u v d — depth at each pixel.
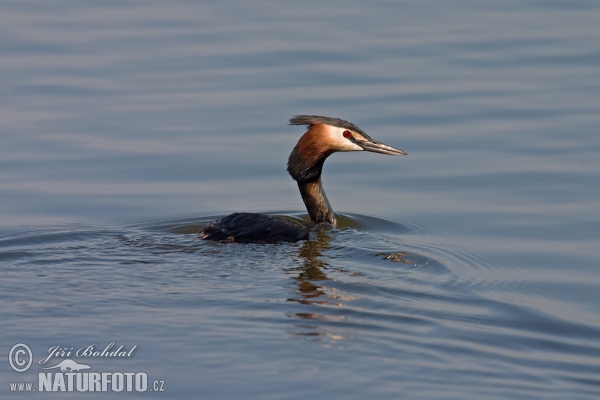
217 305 16.20
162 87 30.30
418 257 19.11
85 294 16.64
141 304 16.19
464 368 14.07
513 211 22.34
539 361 14.45
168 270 17.97
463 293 17.27
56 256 18.72
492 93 29.27
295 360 14.14
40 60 32.44
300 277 17.66
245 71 31.34
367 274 18.08
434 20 36.00
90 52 33.16
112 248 19.30
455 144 26.20
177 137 26.98
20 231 20.77
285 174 25.11
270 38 34.16
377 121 27.50
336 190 24.33
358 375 13.70
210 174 25.00
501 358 14.48
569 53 32.25
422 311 16.23
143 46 33.66
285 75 30.92
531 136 26.39
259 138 27.02
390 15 36.72
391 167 25.59
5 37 34.53
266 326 15.31
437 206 22.92
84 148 26.16
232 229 19.91
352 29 35.09
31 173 24.72
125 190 23.97
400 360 14.25
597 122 26.98
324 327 15.35
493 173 24.50
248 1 38.94
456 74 30.83
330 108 28.36
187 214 22.62
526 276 18.59
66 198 23.36
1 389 13.22
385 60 32.06
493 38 33.75
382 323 15.62
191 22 36.16
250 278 17.66
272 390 13.22
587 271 18.94
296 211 23.06
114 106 28.95
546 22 35.38
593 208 22.27
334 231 21.02
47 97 29.52
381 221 21.98
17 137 26.72
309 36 34.31
